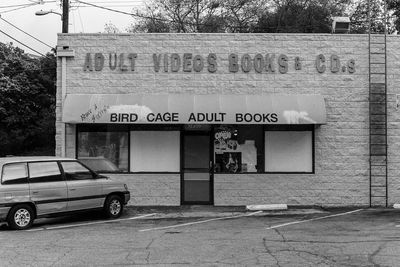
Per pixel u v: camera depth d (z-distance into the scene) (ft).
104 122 52.21
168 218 47.06
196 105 52.47
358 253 29.71
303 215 48.34
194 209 52.75
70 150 55.42
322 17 118.83
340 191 54.65
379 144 54.54
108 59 55.26
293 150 55.26
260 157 55.36
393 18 111.96
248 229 39.52
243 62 55.01
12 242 34.45
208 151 55.67
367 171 54.65
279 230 38.75
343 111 54.85
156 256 29.45
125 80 55.11
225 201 54.90
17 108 106.73
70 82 55.16
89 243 33.86
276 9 126.21
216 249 31.32
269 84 54.90
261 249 31.17
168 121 51.96
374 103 54.65
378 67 54.95
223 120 51.85
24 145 106.52
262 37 55.11
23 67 110.63
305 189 54.75
